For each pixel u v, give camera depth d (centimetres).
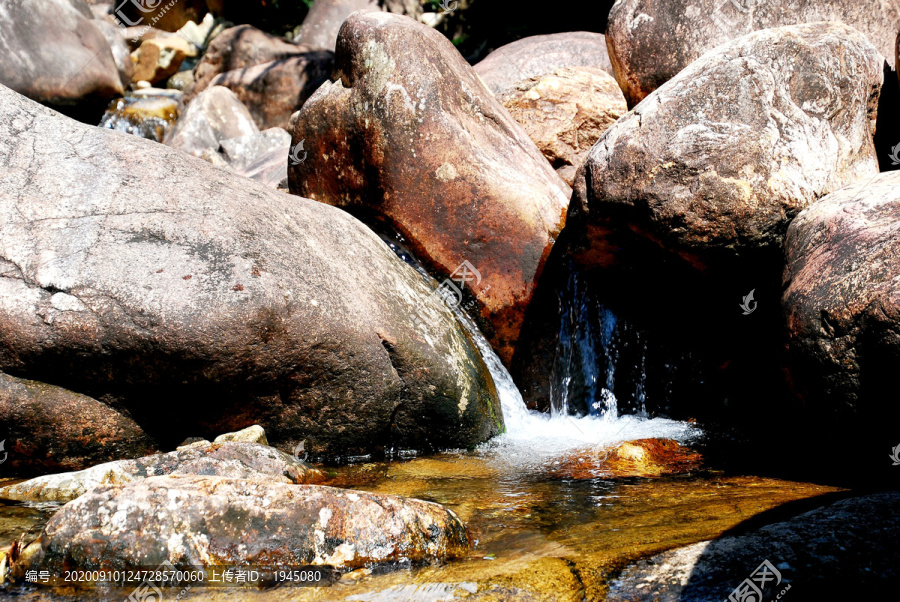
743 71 452
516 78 952
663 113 456
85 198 386
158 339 362
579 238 505
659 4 666
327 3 1778
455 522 299
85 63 1223
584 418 553
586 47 984
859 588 225
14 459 381
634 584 244
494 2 1600
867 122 486
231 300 372
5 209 373
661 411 547
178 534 268
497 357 555
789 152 441
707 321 514
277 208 443
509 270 550
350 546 274
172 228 386
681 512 320
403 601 244
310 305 399
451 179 545
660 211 449
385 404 438
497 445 482
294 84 1459
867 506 285
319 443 433
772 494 338
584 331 559
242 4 1827
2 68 1116
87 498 278
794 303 362
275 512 276
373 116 552
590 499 354
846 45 470
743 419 491
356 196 573
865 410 330
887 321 311
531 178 566
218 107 1249
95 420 383
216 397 392
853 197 389
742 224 437
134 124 1309
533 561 272
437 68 558
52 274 361
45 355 362
